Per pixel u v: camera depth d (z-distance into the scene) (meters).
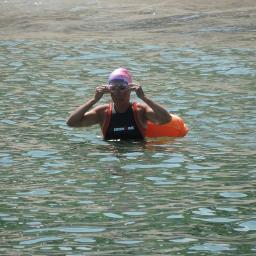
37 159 14.58
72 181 13.06
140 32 33.72
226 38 31.38
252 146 15.37
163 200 11.91
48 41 31.84
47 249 9.85
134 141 15.91
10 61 27.03
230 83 22.42
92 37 32.72
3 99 20.56
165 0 41.50
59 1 42.53
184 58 27.03
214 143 15.65
